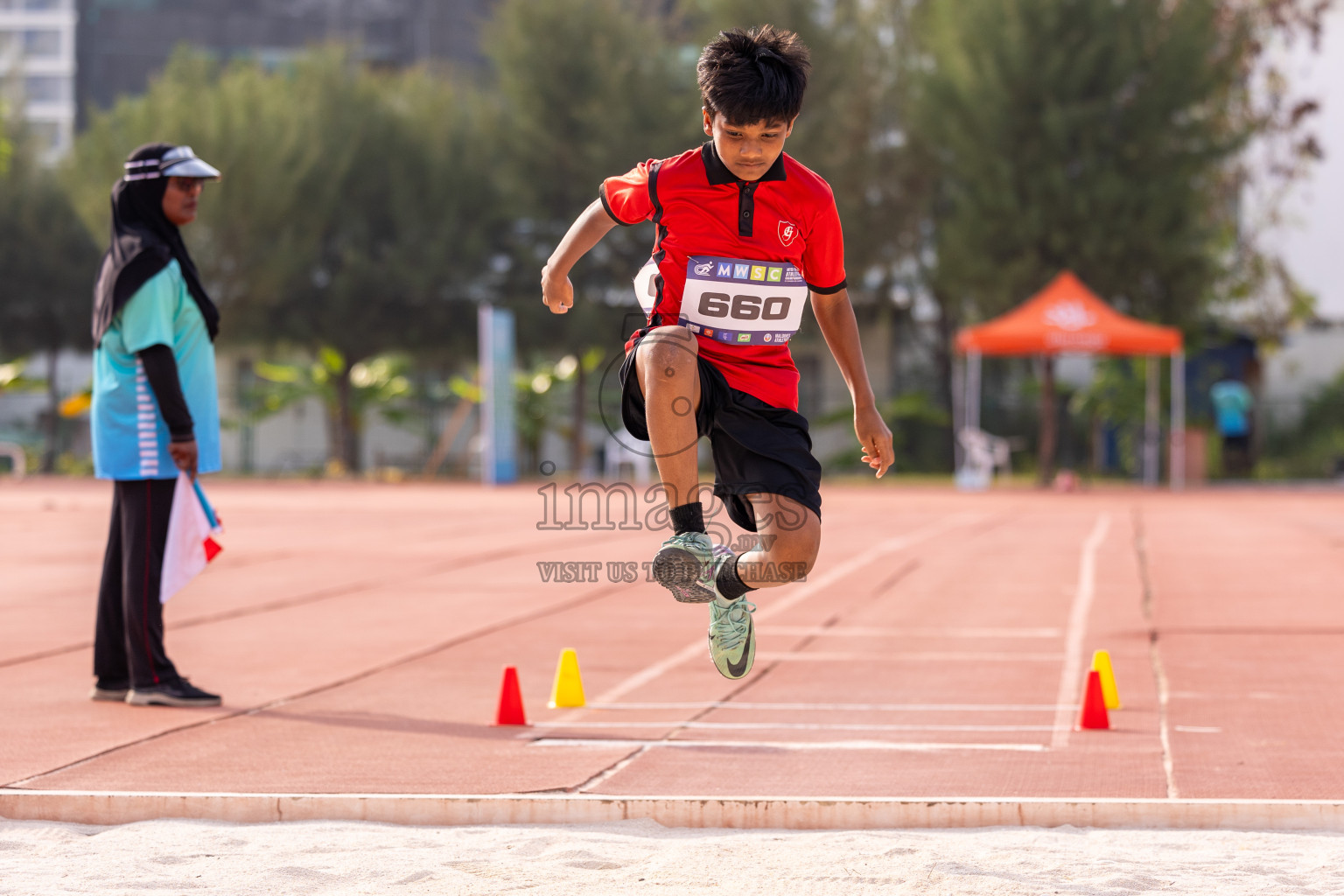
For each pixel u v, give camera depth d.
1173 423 72.25
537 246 86.56
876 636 21.05
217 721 14.77
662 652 19.70
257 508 54.00
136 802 10.73
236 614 23.98
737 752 13.09
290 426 98.44
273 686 17.08
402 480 83.12
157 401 15.76
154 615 15.80
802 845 9.74
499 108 87.31
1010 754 12.92
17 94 95.00
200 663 18.86
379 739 13.74
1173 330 69.12
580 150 82.56
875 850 9.56
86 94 147.50
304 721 14.77
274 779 11.97
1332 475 78.69
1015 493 66.00
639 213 9.38
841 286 9.93
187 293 16.22
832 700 15.97
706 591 8.80
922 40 84.50
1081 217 72.00
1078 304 63.28
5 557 34.38
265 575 30.22
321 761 12.70
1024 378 90.56
